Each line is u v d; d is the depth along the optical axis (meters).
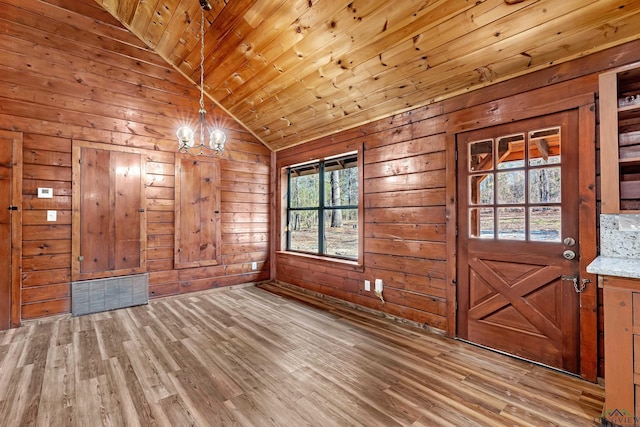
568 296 2.21
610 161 1.91
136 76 3.90
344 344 2.73
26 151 3.22
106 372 2.23
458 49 2.40
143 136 3.95
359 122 3.72
